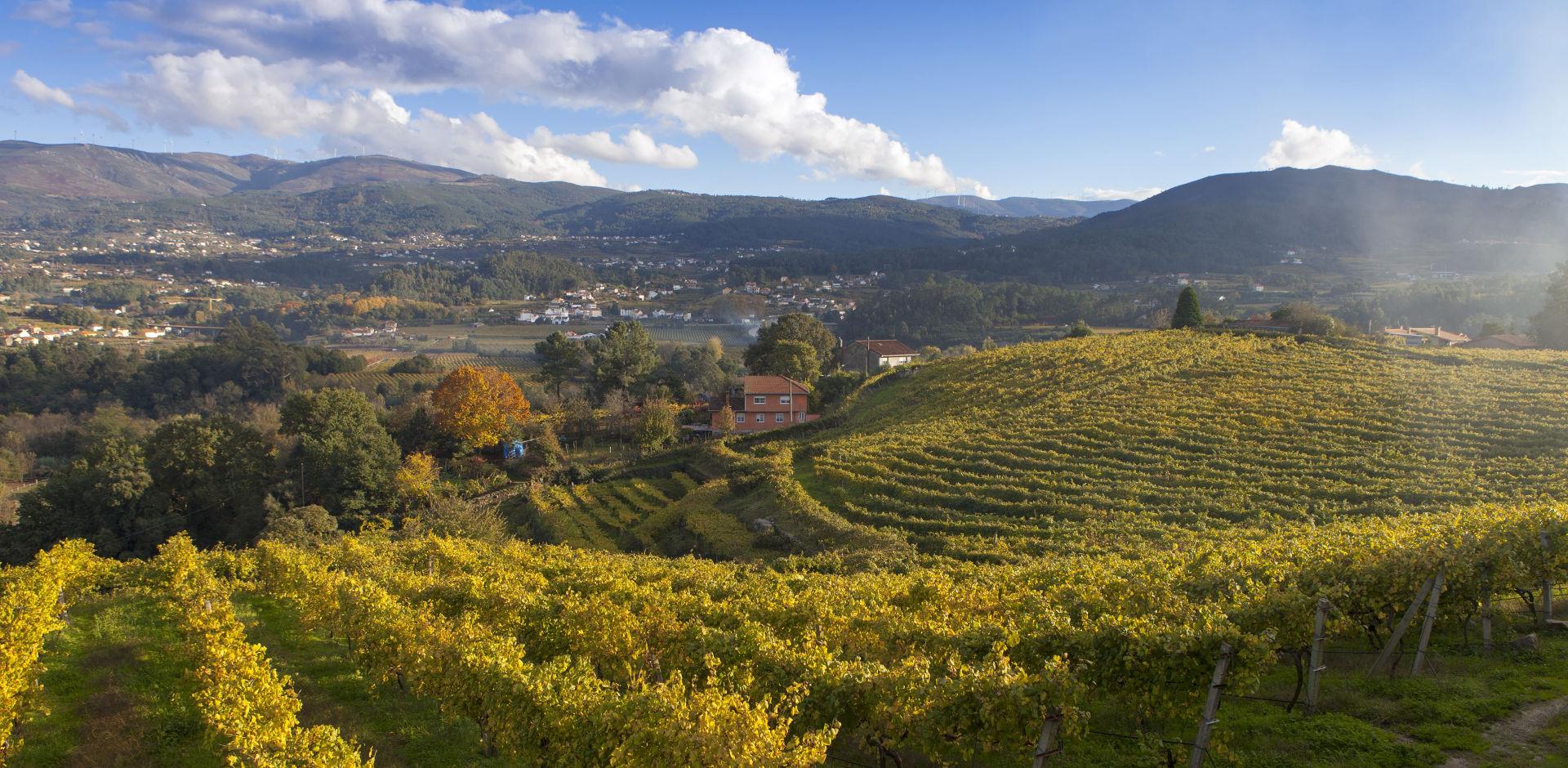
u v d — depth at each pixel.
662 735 13.01
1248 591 18.42
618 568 33.94
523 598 25.22
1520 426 45.94
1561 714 14.40
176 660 23.20
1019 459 50.59
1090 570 23.91
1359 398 54.00
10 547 59.00
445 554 38.22
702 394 111.94
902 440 58.22
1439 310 134.38
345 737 18.61
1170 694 14.45
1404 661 17.75
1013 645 16.41
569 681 16.56
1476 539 18.20
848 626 20.81
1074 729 13.28
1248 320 98.25
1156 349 73.50
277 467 69.31
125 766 17.09
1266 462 45.34
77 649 25.00
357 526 66.31
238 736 14.70
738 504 54.81
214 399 119.38
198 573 31.17
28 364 118.25
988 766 15.26
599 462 79.06
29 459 90.31
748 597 24.64
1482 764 13.05
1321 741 14.28
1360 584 17.69
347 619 24.09
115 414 105.31
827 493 52.25
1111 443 51.59
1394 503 37.00
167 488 66.38
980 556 37.22
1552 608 20.19
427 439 84.50
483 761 17.73
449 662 18.94
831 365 131.12
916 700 14.30
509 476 78.94
